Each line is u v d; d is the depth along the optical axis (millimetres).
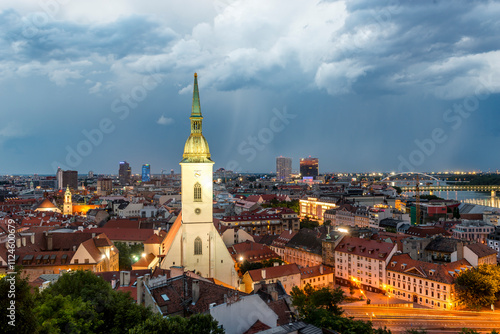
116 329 71750
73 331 66062
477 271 157000
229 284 143375
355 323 93062
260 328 74875
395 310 154625
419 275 165375
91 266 158000
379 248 186125
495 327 133500
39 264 155625
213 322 67000
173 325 64250
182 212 140875
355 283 192750
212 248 141000
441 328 132875
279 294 108062
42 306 69938
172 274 106562
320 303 126438
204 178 140250
